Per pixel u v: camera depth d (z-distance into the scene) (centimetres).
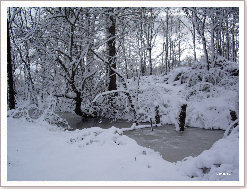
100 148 645
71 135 776
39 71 1403
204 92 1628
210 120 1355
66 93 1439
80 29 1339
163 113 1563
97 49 1395
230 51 3073
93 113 1592
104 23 1336
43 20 1184
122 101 1605
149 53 2673
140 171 496
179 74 2192
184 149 920
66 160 567
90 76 1431
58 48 1234
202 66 1972
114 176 475
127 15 1463
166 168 528
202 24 1873
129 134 1191
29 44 1275
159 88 1866
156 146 965
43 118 1032
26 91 1368
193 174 521
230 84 1678
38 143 687
